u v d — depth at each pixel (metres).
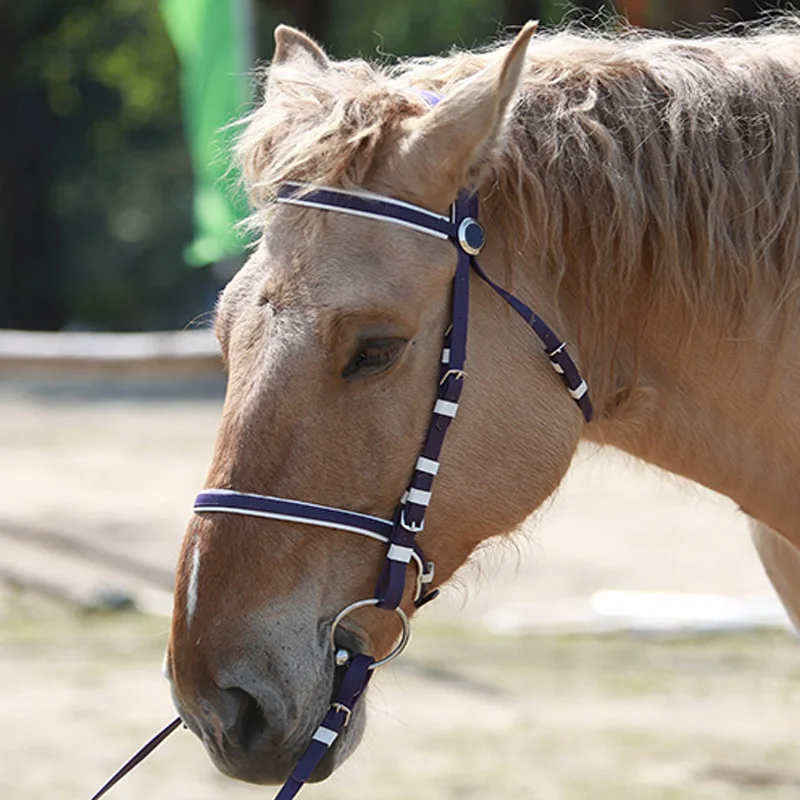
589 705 11.64
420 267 4.76
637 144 5.16
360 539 4.81
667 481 6.25
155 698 11.96
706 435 5.42
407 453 4.81
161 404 32.84
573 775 9.92
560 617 14.27
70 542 16.94
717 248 5.20
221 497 4.71
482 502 4.99
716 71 5.39
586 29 5.93
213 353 15.74
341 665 4.89
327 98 4.96
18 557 16.41
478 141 4.68
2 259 49.12
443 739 10.78
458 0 43.69
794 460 5.44
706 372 5.32
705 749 10.48
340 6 44.59
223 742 4.70
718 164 5.20
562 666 12.79
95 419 30.14
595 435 5.52
